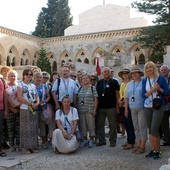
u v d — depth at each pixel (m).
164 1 23.48
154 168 5.82
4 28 32.19
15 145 7.91
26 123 7.32
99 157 6.92
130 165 6.14
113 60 17.20
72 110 7.79
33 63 37.53
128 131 7.87
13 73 7.63
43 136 8.15
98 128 8.46
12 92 7.49
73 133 7.52
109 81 8.28
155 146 6.68
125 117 7.96
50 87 8.70
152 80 6.68
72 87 8.27
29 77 7.58
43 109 8.06
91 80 9.47
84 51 36.28
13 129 7.73
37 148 7.75
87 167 6.06
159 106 6.32
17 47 34.28
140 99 7.14
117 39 33.94
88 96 8.27
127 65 16.81
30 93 7.48
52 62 38.47
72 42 37.00
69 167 6.09
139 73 7.34
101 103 8.27
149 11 23.73
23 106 7.34
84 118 8.33
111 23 44.78
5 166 6.08
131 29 32.88
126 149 7.77
